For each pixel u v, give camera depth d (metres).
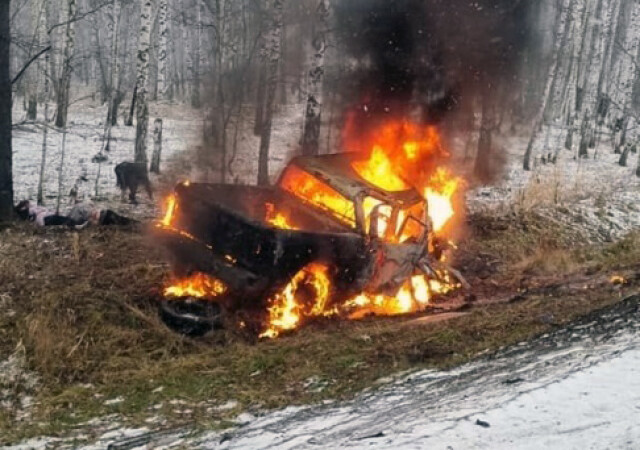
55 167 18.64
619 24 37.31
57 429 5.36
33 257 8.74
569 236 12.77
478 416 4.33
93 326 6.94
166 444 4.92
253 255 7.16
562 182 19.41
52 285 7.77
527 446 3.87
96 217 11.32
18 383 6.06
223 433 5.05
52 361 6.36
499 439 3.99
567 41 29.86
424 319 7.95
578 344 6.16
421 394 5.33
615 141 32.69
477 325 7.45
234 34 25.39
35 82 25.58
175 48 41.72
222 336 7.16
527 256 11.70
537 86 32.34
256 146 24.05
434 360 6.41
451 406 4.76
